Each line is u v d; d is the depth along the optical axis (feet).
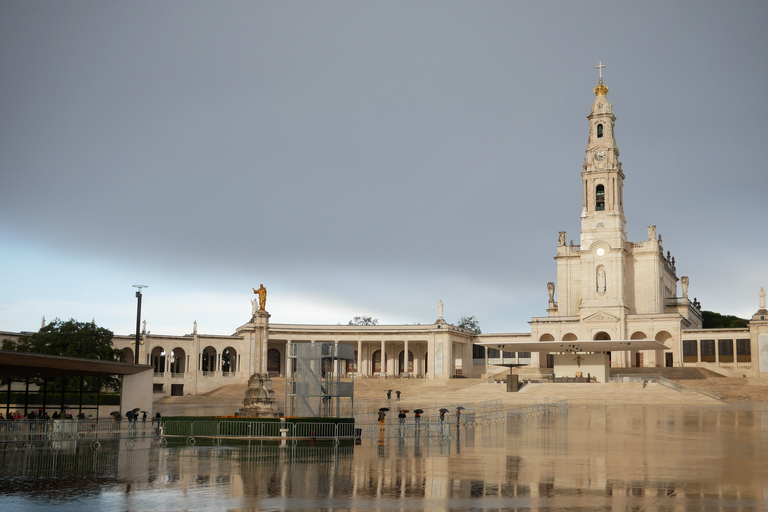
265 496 82.74
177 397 377.30
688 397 286.25
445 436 149.69
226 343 426.10
